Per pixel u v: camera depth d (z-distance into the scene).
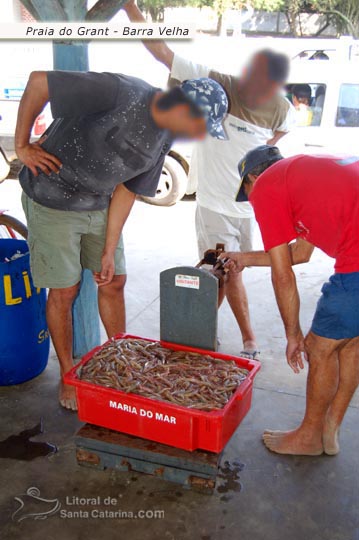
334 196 1.93
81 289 3.07
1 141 6.90
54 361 3.21
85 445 2.24
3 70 6.48
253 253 2.48
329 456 2.41
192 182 3.26
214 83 2.06
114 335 2.81
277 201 2.00
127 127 2.17
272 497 2.17
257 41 3.76
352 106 6.03
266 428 2.61
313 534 1.99
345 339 2.13
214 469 2.06
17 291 2.73
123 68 5.57
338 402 2.35
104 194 2.49
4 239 3.09
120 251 2.79
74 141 2.26
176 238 5.52
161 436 2.13
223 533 1.99
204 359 2.36
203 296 2.30
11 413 2.69
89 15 2.52
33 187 2.42
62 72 2.07
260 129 2.91
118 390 2.12
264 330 3.64
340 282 2.04
